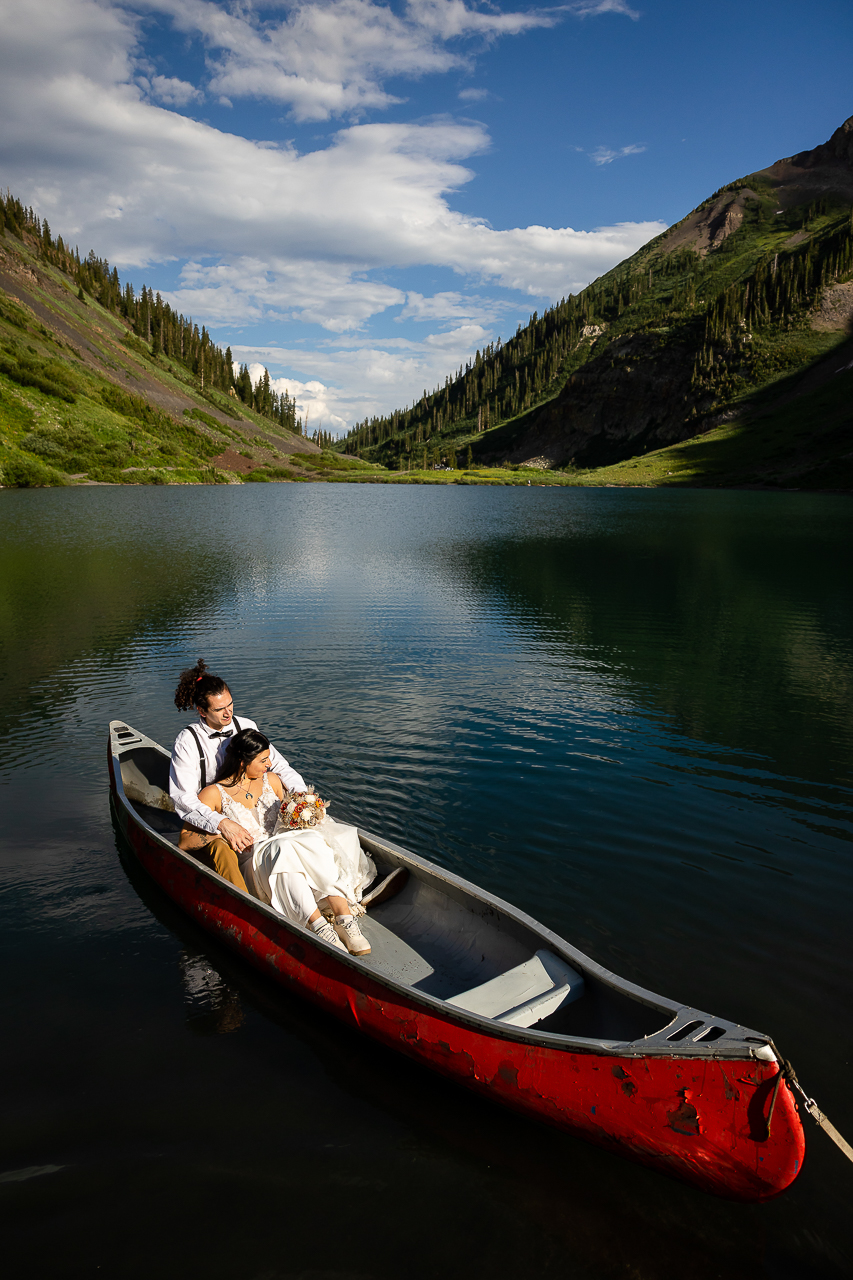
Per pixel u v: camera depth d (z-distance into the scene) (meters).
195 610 16.61
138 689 10.45
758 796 7.16
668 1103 3.00
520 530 39.97
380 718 9.26
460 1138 3.45
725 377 160.00
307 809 4.83
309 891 4.48
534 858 5.84
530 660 12.53
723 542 33.66
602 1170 3.31
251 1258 2.85
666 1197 3.17
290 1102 3.60
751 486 102.50
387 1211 3.06
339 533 37.12
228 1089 3.67
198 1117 3.50
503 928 4.28
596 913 5.11
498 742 8.48
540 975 3.78
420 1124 3.51
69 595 18.38
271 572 23.02
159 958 4.70
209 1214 3.03
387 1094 3.68
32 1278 2.76
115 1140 3.36
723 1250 2.92
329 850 4.65
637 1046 3.06
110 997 4.32
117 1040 3.98
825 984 4.40
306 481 133.50
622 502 70.50
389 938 4.71
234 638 13.85
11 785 7.24
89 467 94.00
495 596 19.11
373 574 22.92
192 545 30.47
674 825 6.49
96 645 13.19
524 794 7.05
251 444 165.75
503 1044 3.36
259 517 47.31
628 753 8.26
